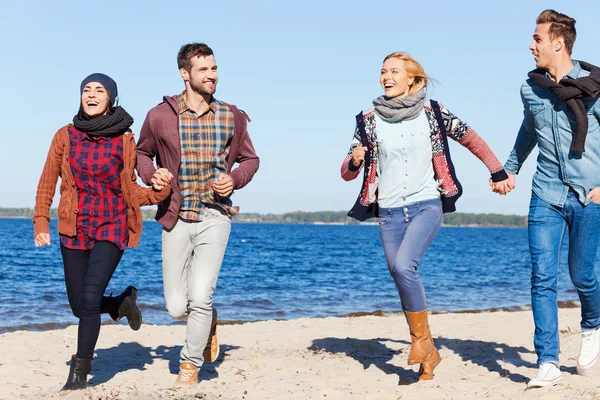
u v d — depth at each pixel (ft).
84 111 13.93
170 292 14.79
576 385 14.03
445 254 177.99
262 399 14.15
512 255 176.96
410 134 14.85
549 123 14.10
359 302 51.01
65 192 13.85
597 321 15.06
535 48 14.15
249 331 26.48
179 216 14.48
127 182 13.88
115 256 14.03
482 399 13.52
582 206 13.97
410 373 17.20
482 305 50.03
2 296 50.21
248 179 14.87
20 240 192.44
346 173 15.35
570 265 14.61
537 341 14.24
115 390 13.94
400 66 14.87
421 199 14.88
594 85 13.48
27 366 17.95
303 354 20.53
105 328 25.16
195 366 14.84
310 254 158.61
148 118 14.43
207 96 14.39
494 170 15.12
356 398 14.16
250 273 90.99
